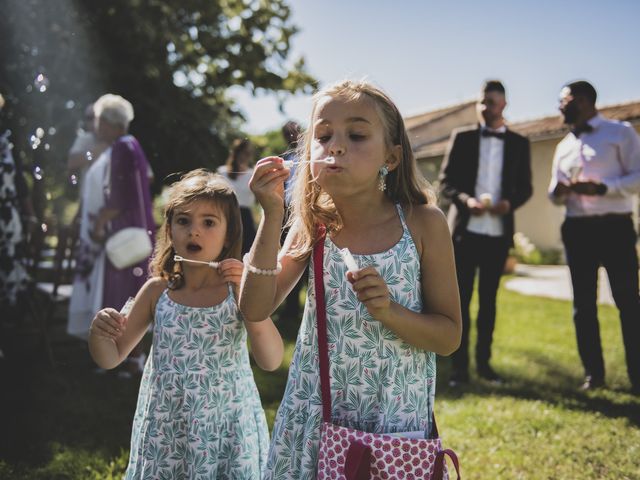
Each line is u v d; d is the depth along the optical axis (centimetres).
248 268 165
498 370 471
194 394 211
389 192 179
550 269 1473
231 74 1041
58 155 824
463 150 466
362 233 173
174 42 908
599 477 280
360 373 166
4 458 293
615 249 423
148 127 918
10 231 457
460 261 448
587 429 340
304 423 169
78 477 276
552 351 538
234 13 1034
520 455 302
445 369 480
